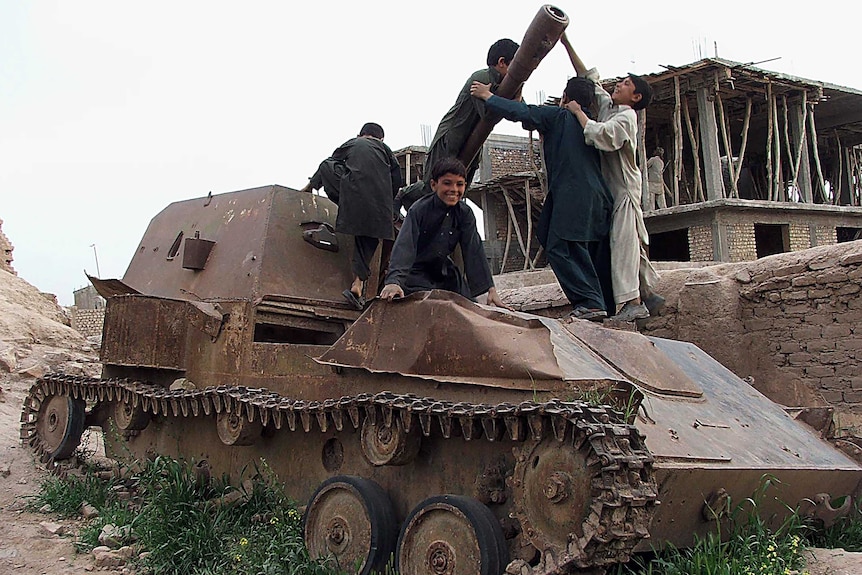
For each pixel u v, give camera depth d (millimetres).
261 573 5680
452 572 5043
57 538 6766
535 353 5465
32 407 9469
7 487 8305
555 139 7875
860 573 5434
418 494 5781
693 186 27547
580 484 4617
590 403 4840
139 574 5973
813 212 25641
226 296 7754
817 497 6688
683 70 23594
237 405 6773
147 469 7598
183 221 9102
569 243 7680
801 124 26234
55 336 14492
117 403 8438
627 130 7703
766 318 11344
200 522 6422
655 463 4918
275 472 7039
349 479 5840
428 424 5391
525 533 4852
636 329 7762
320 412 6117
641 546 5254
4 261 18375
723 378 7586
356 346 6480
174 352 7719
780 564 5328
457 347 5766
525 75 7445
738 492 5734
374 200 7914
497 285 17312
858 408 10336
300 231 8148
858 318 10453
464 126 8047
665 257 28438
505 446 5293
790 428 7098
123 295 7711
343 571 5684
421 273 7117
